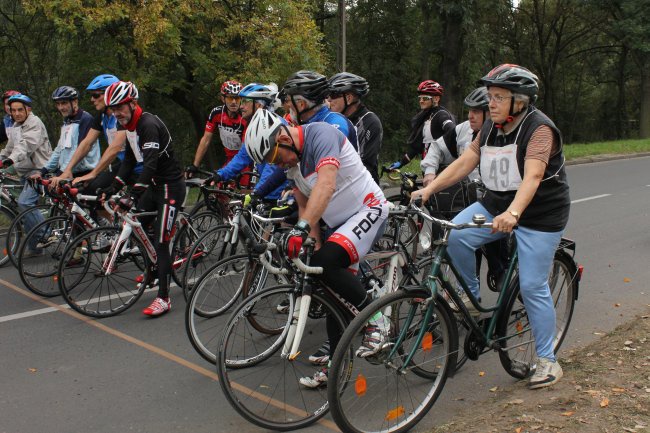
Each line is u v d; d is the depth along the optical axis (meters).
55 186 5.43
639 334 3.91
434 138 5.94
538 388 3.26
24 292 5.57
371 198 3.25
